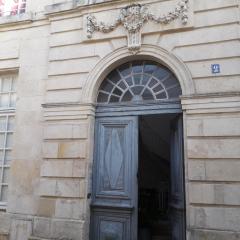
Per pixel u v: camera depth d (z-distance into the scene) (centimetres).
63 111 585
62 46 611
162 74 564
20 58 657
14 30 675
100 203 557
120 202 549
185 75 517
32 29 659
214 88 497
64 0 641
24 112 630
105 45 579
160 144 789
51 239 548
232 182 464
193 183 482
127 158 558
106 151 573
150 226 688
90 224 558
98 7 591
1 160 652
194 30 525
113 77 594
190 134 496
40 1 664
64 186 561
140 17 557
